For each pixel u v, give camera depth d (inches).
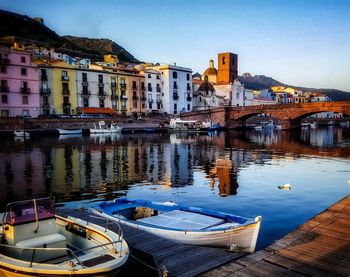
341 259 396.2
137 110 3804.1
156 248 438.0
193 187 963.3
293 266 378.6
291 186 983.0
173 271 375.6
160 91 4050.2
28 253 339.3
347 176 1147.9
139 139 2596.0
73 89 3262.8
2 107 2805.1
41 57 4008.4
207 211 557.9
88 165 1349.7
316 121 5944.9
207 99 4618.6
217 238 464.8
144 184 1006.4
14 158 1528.1
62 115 3095.5
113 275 320.2
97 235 381.4
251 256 404.2
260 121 4884.4
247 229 469.7
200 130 3339.1
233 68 5565.9
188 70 4284.0
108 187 967.0
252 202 802.2
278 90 7824.8
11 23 6614.2
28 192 907.4
